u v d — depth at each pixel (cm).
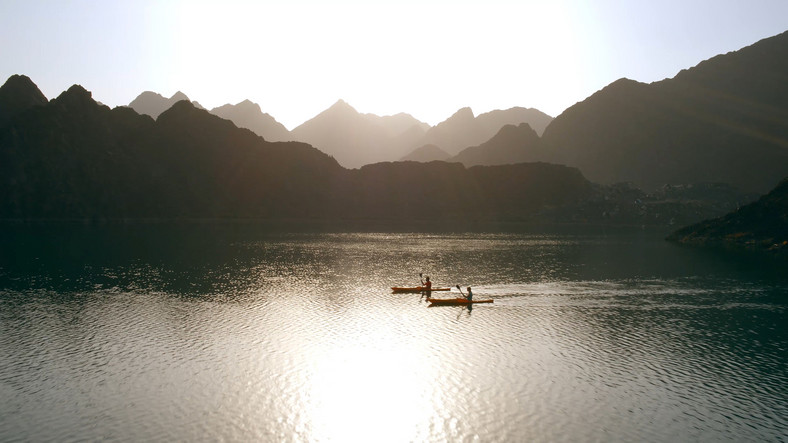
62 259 8581
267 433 2427
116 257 8994
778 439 2398
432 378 3127
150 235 14250
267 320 4472
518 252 10756
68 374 3128
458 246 12162
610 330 4247
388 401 2791
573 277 7138
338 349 3653
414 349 3675
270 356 3484
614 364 3409
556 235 16900
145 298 5406
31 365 3281
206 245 11606
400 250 11025
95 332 4047
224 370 3212
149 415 2589
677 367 3366
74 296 5472
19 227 16300
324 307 5028
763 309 5075
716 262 8875
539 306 5150
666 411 2694
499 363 3400
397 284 6469
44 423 2495
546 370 3281
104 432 2412
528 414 2647
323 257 9488
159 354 3509
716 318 4691
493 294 5778
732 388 3012
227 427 2477
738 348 3781
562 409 2711
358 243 12812
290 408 2691
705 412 2688
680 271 7762
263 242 12706
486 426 2516
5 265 7775
